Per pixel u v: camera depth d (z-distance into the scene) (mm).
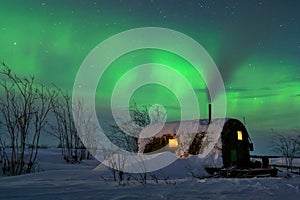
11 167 13008
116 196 5488
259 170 12391
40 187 6668
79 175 9695
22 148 13898
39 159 16922
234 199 5160
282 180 7707
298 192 5828
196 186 6715
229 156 14391
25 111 13875
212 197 5367
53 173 10023
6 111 13672
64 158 17641
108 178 9188
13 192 5980
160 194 5652
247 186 6637
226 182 7270
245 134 15484
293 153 13398
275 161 17875
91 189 6355
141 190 6203
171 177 10242
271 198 5250
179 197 5367
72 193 5848
